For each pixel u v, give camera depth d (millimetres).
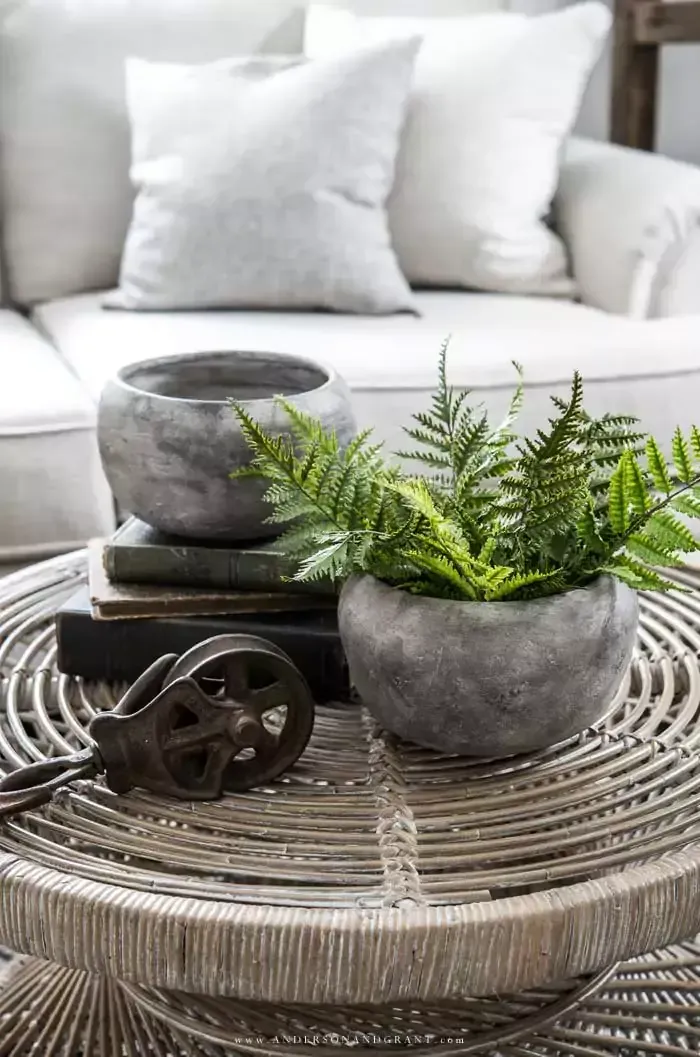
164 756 662
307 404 757
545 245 1878
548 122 1876
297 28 2008
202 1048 806
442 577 668
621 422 704
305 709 687
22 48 1880
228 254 1714
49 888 568
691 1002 934
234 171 1700
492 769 701
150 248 1741
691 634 880
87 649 797
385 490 674
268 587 788
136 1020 881
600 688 667
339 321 1695
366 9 2244
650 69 2438
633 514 645
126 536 816
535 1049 813
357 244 1722
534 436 1510
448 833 636
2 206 1936
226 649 672
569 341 1564
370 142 1745
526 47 1864
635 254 1734
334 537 643
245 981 539
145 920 548
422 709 662
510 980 539
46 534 1366
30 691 811
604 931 550
